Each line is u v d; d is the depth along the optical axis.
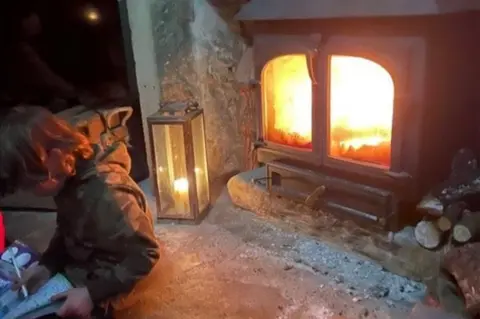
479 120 1.68
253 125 2.20
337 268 1.67
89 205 1.26
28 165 1.20
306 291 1.58
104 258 1.33
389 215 1.60
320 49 1.59
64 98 2.49
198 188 1.97
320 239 1.81
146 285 1.54
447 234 1.51
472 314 1.28
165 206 1.99
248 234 1.89
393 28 1.44
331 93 1.62
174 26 2.07
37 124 1.23
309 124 1.75
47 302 1.29
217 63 2.15
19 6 2.42
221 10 2.07
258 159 1.94
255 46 1.77
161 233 1.93
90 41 2.40
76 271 1.38
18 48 2.47
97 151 1.34
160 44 2.09
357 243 1.71
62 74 2.47
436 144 1.56
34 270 1.44
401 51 1.43
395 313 1.46
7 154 1.20
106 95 2.45
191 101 1.96
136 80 2.34
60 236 1.46
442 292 1.39
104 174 1.28
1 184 1.30
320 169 1.76
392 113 1.51
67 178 1.27
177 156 1.92
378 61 1.48
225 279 1.65
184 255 1.78
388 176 1.56
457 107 1.61
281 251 1.78
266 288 1.60
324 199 1.75
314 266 1.69
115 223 1.25
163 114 1.88
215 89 2.18
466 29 1.55
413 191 1.53
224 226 1.96
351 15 1.46
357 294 1.55
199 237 1.89
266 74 1.78
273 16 1.63
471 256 1.34
